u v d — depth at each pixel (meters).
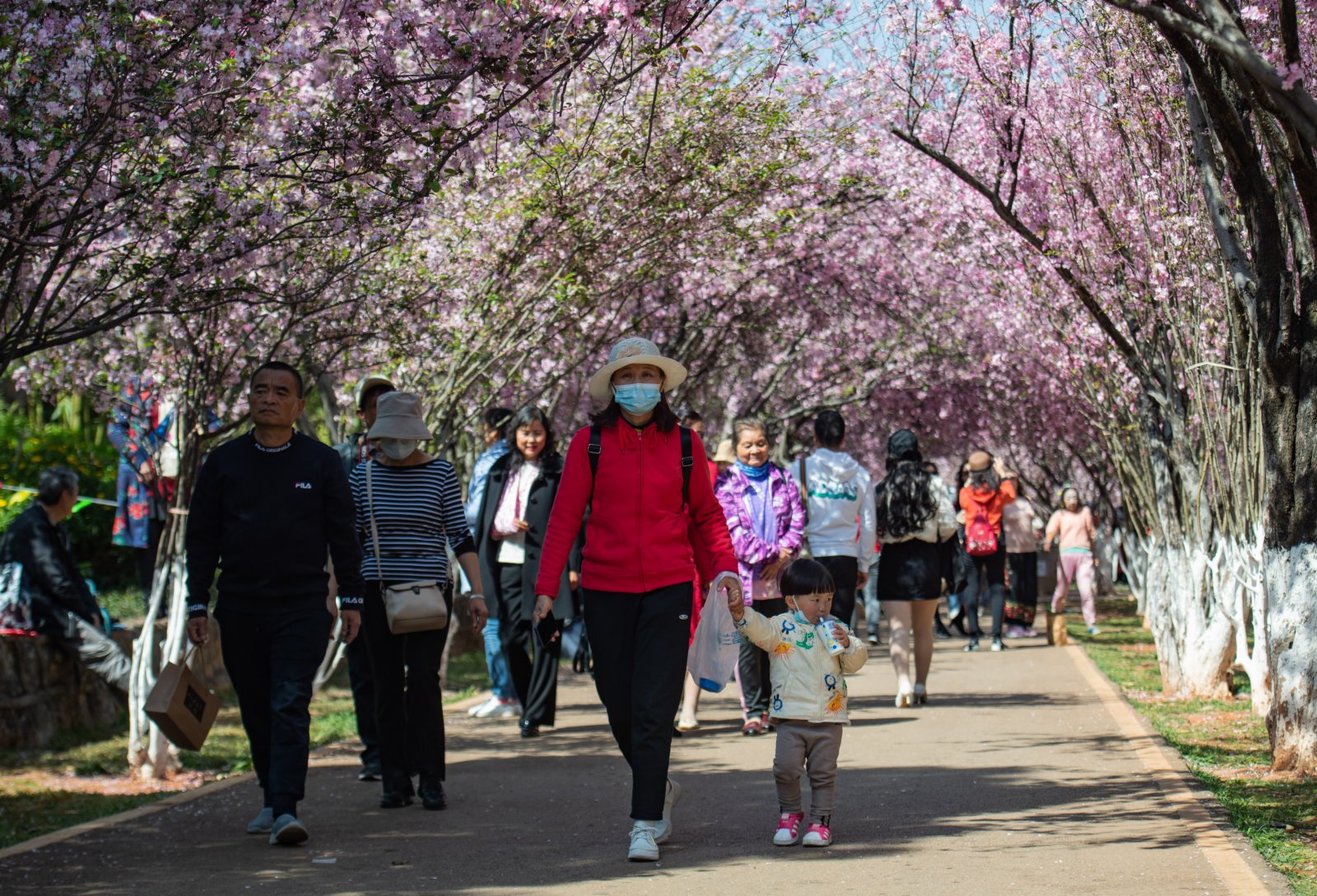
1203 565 10.71
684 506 5.78
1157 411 11.19
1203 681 10.69
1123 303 10.70
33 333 5.81
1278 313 7.12
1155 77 9.10
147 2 5.24
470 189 6.67
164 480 8.77
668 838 5.86
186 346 8.07
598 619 5.65
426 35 5.79
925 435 25.97
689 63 11.23
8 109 5.01
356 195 6.12
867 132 14.43
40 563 9.15
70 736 9.39
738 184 11.00
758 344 20.02
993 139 10.52
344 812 6.67
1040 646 16.05
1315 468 7.13
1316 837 5.62
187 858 5.62
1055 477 30.48
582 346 14.27
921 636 10.59
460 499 6.96
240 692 6.20
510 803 6.86
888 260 19.17
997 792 6.74
